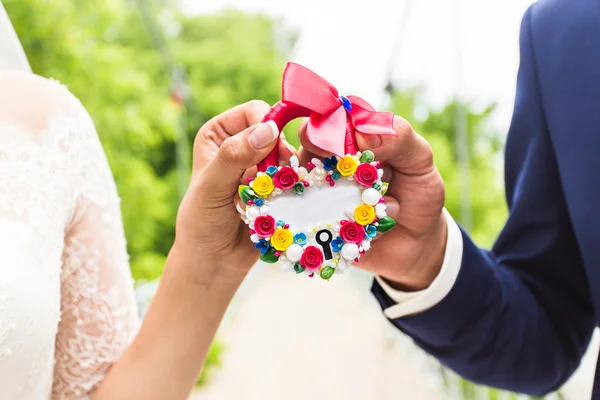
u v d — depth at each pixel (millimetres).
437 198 957
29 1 6871
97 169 1092
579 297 1157
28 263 930
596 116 922
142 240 8469
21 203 958
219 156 798
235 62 13641
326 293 10289
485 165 10891
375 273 1094
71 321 1053
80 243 1053
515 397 1967
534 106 1065
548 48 1015
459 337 1104
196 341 1008
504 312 1111
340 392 5965
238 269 981
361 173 836
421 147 893
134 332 1116
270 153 858
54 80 1105
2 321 871
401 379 5859
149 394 991
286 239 817
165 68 10812
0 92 1026
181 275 975
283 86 830
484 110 11055
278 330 8250
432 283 1051
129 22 11086
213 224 897
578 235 919
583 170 918
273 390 6227
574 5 1005
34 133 1009
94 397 1029
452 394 3939
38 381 969
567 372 1198
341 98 862
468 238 1086
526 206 1117
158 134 8891
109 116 7871
